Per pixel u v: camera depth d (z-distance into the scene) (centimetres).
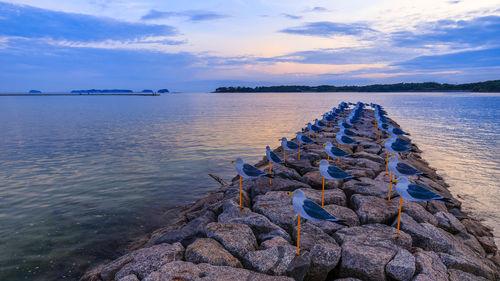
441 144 3703
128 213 1791
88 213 1780
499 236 1470
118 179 2386
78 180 2353
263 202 1505
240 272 913
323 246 1049
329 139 3203
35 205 1883
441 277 952
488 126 5222
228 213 1422
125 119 6906
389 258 988
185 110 10062
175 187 2225
